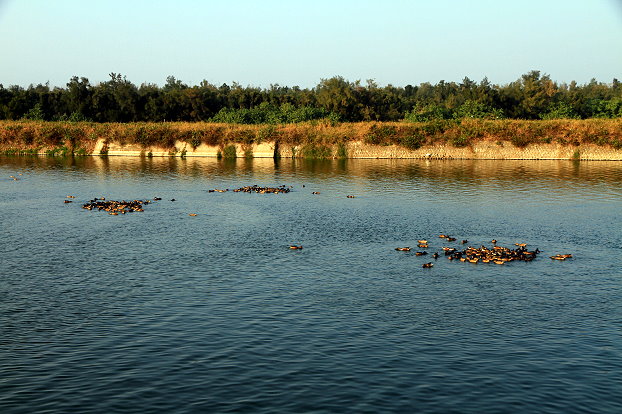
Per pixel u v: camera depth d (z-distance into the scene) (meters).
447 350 22.34
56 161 96.44
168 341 23.00
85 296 28.20
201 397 18.75
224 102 145.38
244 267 33.47
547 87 145.00
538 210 51.56
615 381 19.89
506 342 23.12
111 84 144.38
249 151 103.00
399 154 102.06
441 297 28.44
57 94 137.50
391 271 32.81
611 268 33.34
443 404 18.38
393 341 23.16
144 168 86.19
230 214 50.06
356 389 19.30
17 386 19.39
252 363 21.14
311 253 36.72
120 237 41.00
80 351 22.09
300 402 18.45
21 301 27.42
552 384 19.70
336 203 55.59
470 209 52.19
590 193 61.03
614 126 99.00
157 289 29.34
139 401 18.50
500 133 101.06
